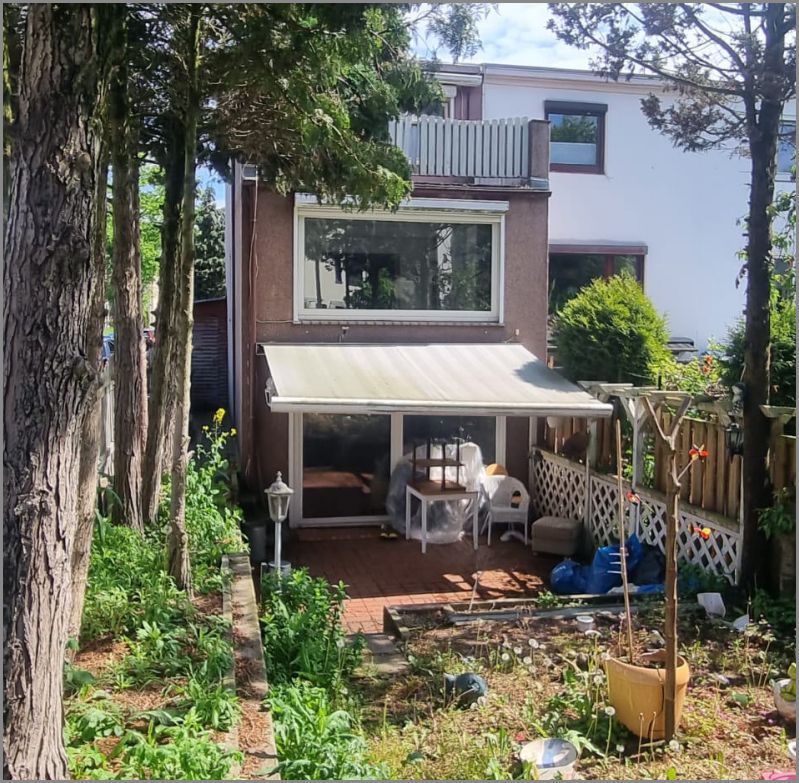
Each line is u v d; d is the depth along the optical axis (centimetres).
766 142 1018
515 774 610
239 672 693
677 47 1055
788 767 627
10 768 412
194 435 2212
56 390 427
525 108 2056
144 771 474
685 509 1166
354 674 834
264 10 848
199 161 1540
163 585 851
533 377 1463
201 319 2638
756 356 1018
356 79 1109
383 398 1295
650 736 675
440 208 1590
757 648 877
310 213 1566
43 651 427
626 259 2147
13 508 420
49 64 425
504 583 1293
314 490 1612
